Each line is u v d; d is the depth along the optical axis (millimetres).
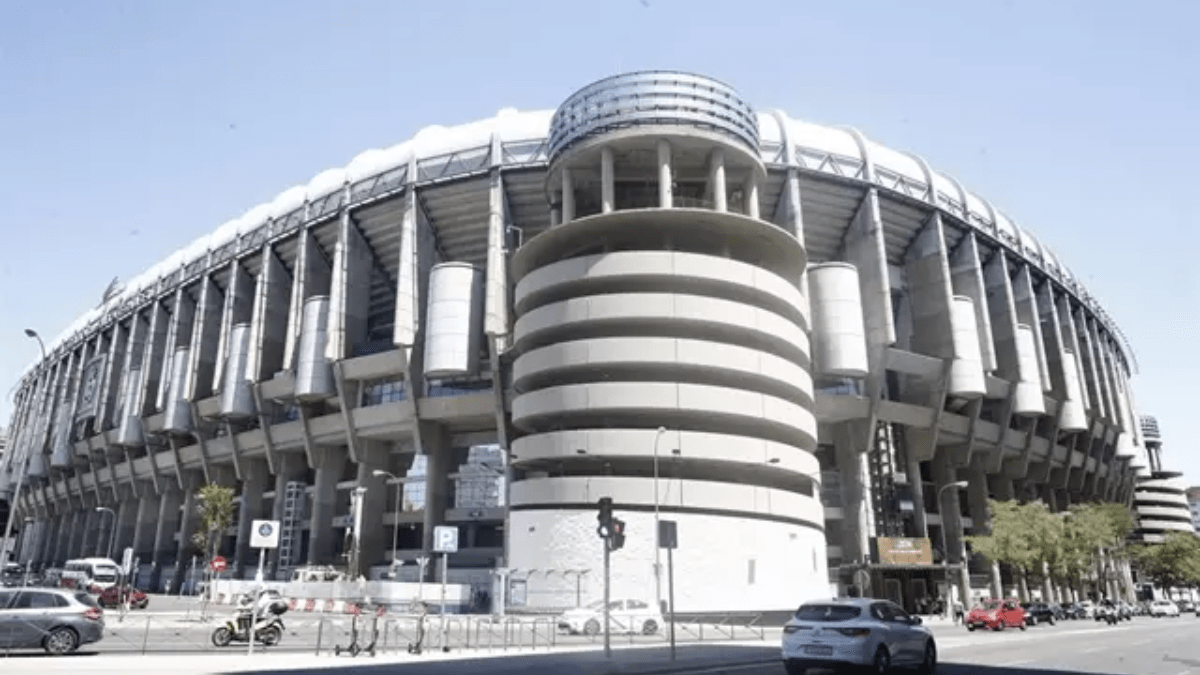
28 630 17906
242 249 77375
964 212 70375
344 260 65375
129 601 45969
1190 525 153125
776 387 49812
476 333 59594
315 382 64812
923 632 16438
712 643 26781
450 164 62312
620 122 52469
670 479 44688
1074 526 67938
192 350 78875
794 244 53875
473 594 48031
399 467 68062
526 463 48969
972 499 72812
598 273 49094
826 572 51312
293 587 50312
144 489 90625
